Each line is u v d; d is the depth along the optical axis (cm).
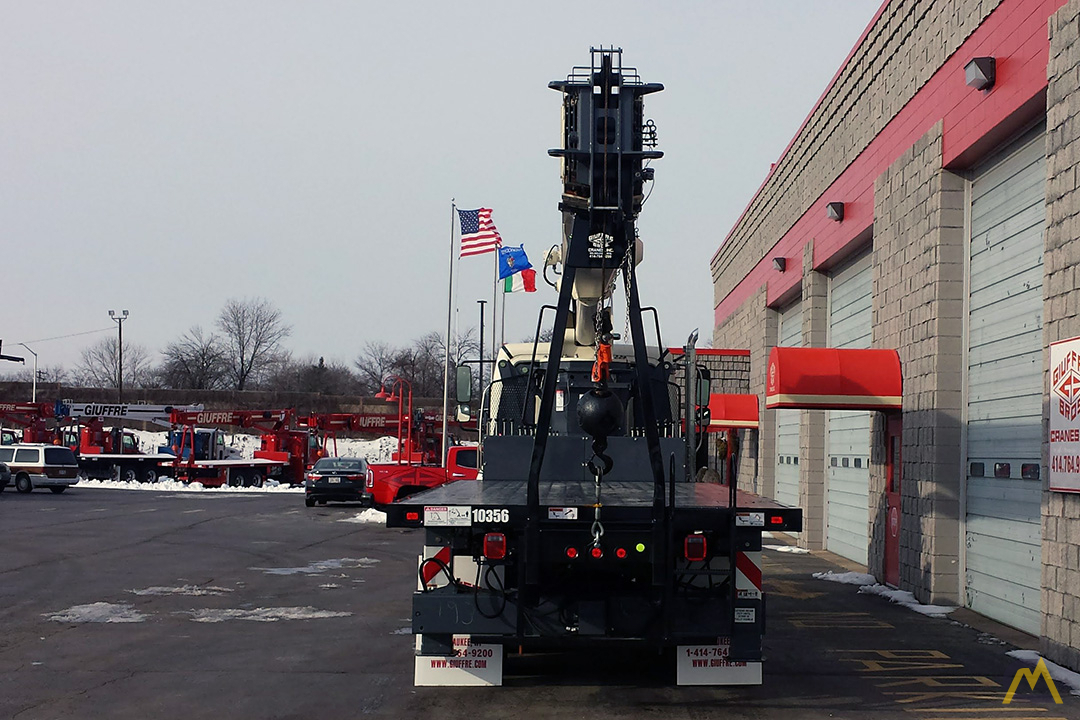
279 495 4094
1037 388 1048
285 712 724
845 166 1702
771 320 2428
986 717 722
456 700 762
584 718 713
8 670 861
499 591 773
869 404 1356
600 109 824
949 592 1240
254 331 10675
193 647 963
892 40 1444
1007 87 1062
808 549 1959
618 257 795
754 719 713
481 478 1045
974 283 1227
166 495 3944
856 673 868
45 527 2312
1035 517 1048
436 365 9588
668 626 741
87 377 11144
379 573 1550
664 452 972
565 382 1120
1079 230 878
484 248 3400
